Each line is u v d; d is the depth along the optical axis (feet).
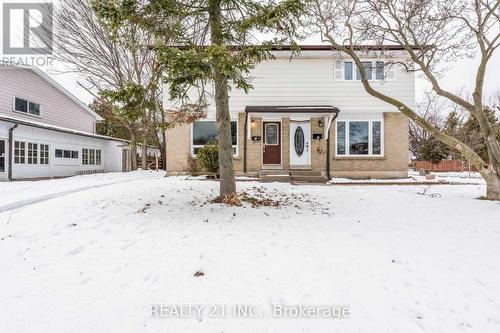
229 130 22.20
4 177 43.65
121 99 17.49
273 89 43.93
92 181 38.52
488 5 23.65
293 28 19.67
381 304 9.07
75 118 69.05
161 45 16.76
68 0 55.57
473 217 18.56
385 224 16.97
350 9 29.22
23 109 54.13
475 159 25.57
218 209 19.54
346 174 43.70
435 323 8.25
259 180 38.86
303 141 44.37
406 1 27.30
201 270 11.03
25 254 12.39
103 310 8.73
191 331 7.89
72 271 11.03
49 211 18.81
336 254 12.46
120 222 16.57
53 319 8.32
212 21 19.69
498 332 7.91
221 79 19.54
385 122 43.83
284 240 13.97
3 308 8.79
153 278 10.50
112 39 18.57
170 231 15.06
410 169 83.66
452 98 26.68
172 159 44.16
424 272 10.98
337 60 43.78
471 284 10.20
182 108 30.89
